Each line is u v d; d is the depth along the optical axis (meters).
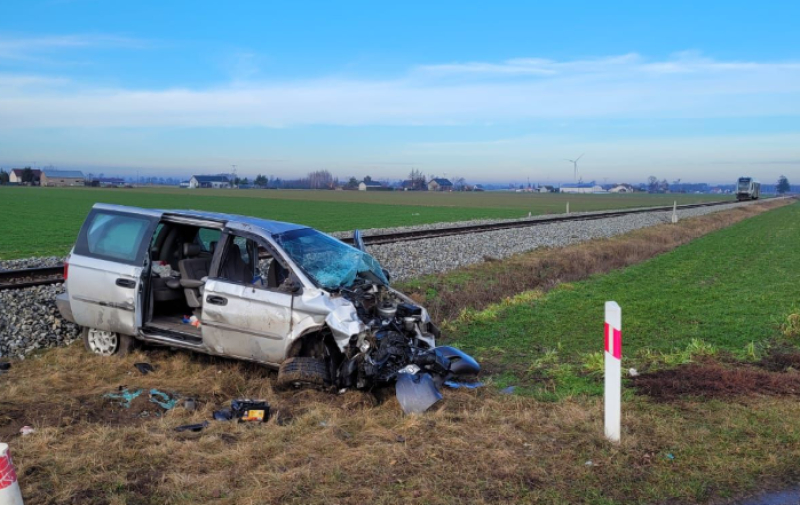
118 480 4.43
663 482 4.74
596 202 111.94
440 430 5.57
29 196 78.31
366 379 6.75
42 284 11.58
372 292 7.66
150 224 7.73
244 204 71.50
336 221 43.56
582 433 5.54
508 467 4.84
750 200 114.31
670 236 33.06
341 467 4.75
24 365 7.58
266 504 4.18
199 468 4.70
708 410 6.27
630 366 8.09
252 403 6.09
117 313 7.65
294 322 6.86
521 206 82.81
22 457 4.72
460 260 18.73
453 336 10.25
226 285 7.20
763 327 10.39
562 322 11.16
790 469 5.02
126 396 6.31
